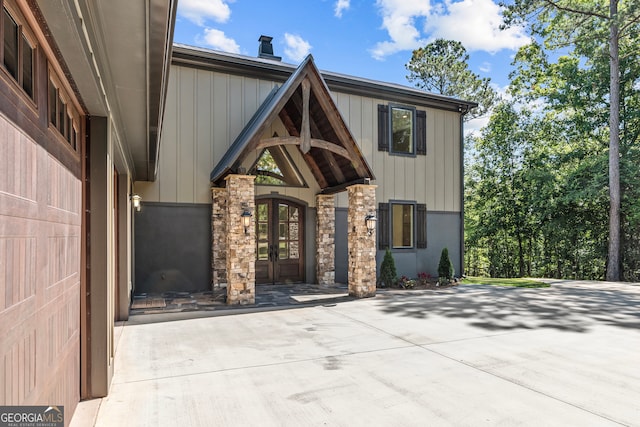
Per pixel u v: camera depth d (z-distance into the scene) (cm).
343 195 1175
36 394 216
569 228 1786
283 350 515
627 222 1664
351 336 584
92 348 362
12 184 182
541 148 1989
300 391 382
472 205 2319
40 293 225
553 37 1612
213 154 1012
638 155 1541
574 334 596
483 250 2400
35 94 218
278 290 1007
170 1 236
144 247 938
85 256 362
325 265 1108
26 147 202
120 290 681
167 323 667
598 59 1622
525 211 1984
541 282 1277
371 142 1218
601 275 1873
